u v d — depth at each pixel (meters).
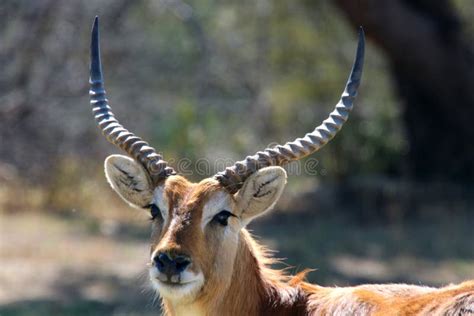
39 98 82.88
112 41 89.06
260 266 28.34
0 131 81.50
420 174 80.56
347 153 81.50
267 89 93.75
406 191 76.56
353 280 54.97
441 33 74.81
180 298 26.16
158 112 89.69
